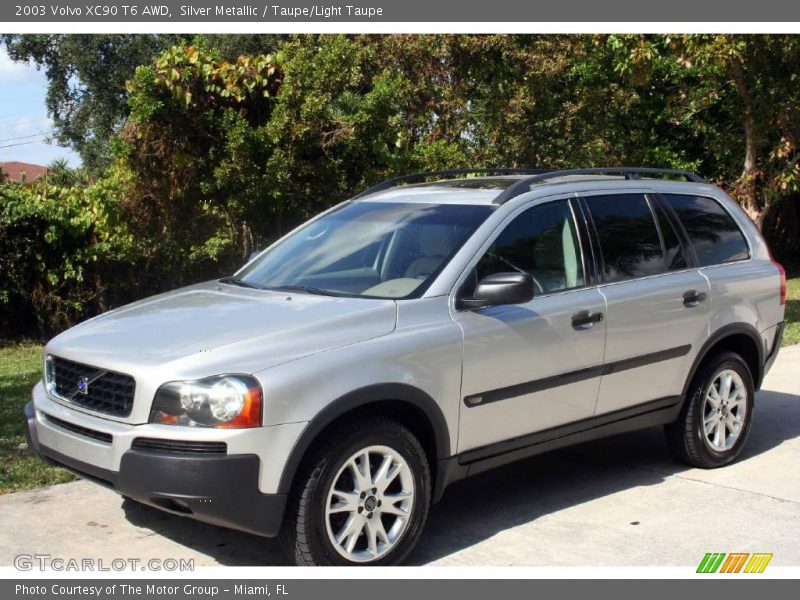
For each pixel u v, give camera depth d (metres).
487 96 15.96
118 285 15.84
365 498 4.34
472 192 5.51
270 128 11.07
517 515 5.32
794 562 4.63
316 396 4.12
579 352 5.20
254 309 4.68
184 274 16.14
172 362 4.11
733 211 6.53
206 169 11.54
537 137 16.56
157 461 3.97
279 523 4.07
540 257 5.20
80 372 4.45
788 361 9.84
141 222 12.43
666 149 18.42
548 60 15.60
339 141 11.30
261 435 3.98
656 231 5.88
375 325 4.48
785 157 13.18
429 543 4.88
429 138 15.87
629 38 12.47
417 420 4.66
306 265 5.38
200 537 4.95
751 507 5.44
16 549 4.77
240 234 13.28
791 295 16.45
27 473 5.90
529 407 5.00
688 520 5.22
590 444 6.80
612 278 5.49
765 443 6.86
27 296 15.37
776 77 12.34
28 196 15.27
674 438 6.11
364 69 15.75
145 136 11.36
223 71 11.33
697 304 5.88
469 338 4.69
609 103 17.20
